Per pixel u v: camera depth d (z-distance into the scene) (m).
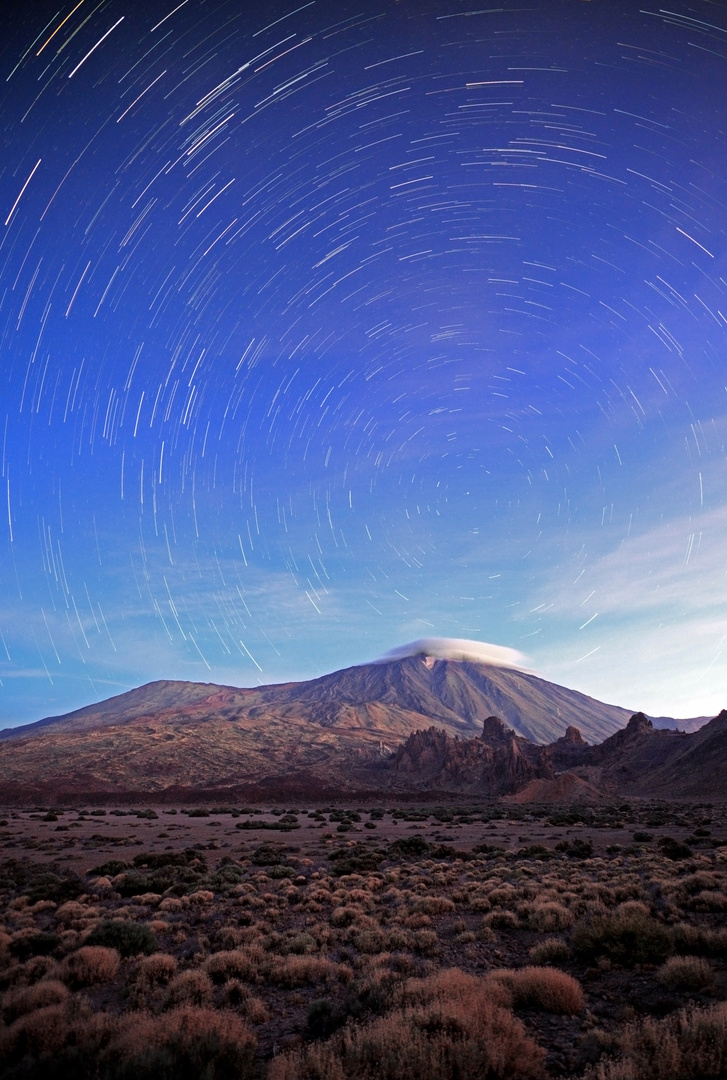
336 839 40.66
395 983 9.85
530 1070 7.08
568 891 18.64
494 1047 7.23
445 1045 7.20
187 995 10.13
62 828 49.66
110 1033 8.30
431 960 12.29
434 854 31.31
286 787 111.62
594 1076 6.80
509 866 26.38
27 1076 7.14
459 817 60.06
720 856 25.55
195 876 24.06
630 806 75.19
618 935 11.65
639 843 34.41
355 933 14.61
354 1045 7.49
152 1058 6.88
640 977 10.42
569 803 89.69
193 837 42.69
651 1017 8.53
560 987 9.35
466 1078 6.77
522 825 52.03
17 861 29.88
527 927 14.72
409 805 91.25
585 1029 8.50
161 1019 8.37
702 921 13.91
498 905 17.55
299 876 24.42
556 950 11.91
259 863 29.75
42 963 11.98
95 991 11.12
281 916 17.34
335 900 18.89
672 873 21.73
